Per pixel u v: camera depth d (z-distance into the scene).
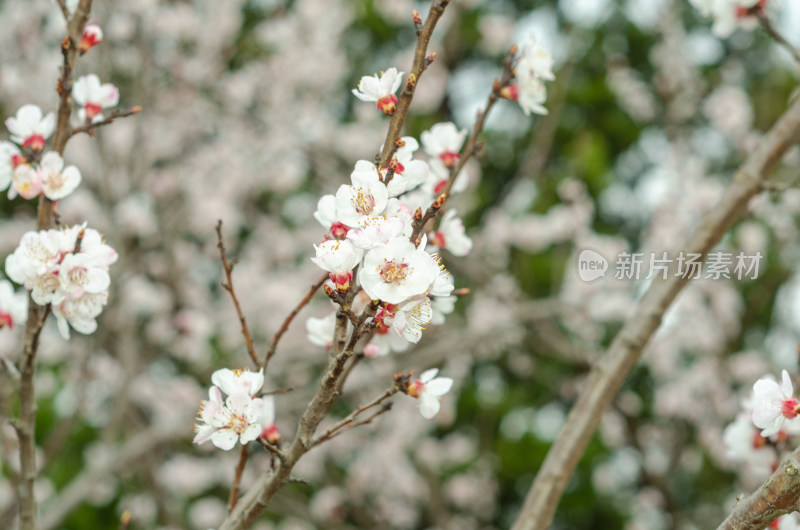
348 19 7.49
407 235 1.38
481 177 7.71
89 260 1.76
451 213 1.96
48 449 3.93
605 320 5.75
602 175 6.93
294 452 1.52
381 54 8.23
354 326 1.35
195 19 6.62
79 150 5.91
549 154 7.70
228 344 6.55
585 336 5.75
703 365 6.35
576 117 7.68
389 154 1.54
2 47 5.97
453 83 8.42
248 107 6.67
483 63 8.44
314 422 1.49
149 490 5.34
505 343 5.63
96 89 2.11
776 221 6.30
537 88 2.03
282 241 7.09
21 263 1.75
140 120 5.41
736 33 7.59
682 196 6.18
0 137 5.02
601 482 6.71
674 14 6.97
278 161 6.93
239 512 1.70
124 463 4.14
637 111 7.62
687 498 6.86
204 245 7.10
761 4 2.54
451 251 1.97
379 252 1.31
